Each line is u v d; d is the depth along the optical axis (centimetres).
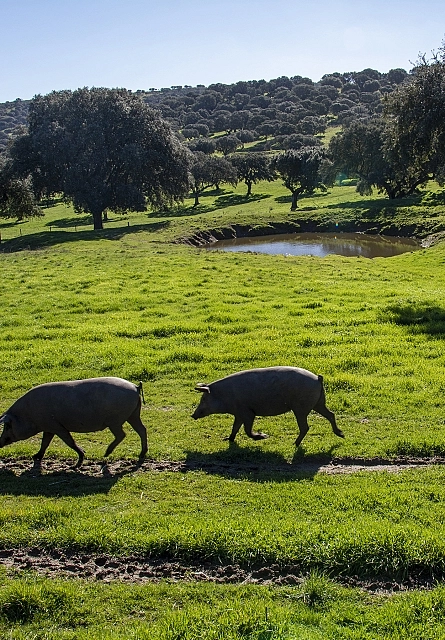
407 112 2462
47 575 778
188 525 862
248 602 709
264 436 1215
